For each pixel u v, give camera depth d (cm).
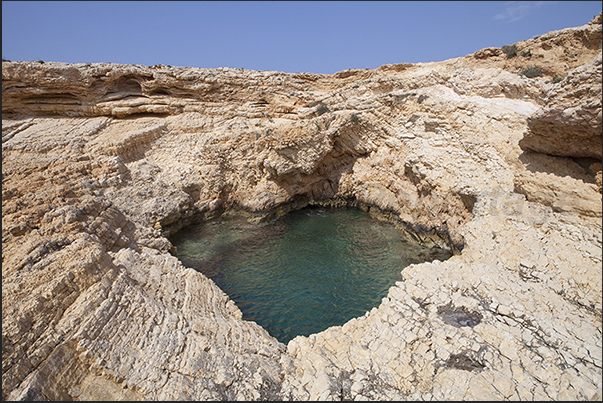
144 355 1014
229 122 3309
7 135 2636
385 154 2933
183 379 980
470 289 1344
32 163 1905
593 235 1337
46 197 1427
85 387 896
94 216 1556
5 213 1258
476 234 1689
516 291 1294
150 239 1877
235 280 2006
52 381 857
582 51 2622
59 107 3034
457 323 1190
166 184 2758
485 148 2097
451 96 2583
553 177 1568
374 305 1731
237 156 3155
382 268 2098
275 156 3027
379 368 1089
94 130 2855
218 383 1006
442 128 2427
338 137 3088
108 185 2355
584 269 1280
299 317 1652
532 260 1412
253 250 2411
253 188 3162
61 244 1233
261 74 3516
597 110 1248
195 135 3136
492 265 1482
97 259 1190
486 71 2792
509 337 1112
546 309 1207
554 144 1579
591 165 1473
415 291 1358
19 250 1134
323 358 1147
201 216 2959
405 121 2753
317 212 3238
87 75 2988
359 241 2514
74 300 1059
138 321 1109
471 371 1028
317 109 3319
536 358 1041
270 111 3531
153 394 922
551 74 2641
